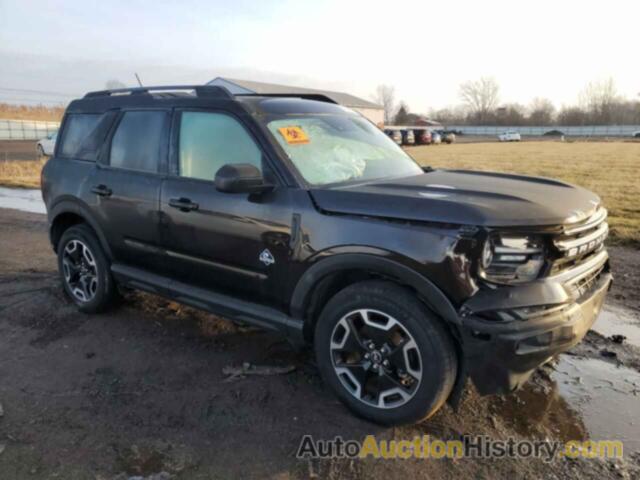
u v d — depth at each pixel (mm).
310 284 3008
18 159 23609
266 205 3135
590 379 3512
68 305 4836
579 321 2664
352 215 2832
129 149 4098
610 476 2549
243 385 3412
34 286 5348
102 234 4297
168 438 2854
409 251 2604
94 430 2922
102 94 4586
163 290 3924
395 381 2859
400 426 2934
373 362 2904
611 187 13039
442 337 2656
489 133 84750
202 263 3568
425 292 2592
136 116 4090
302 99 4020
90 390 3354
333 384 3086
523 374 2570
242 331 4262
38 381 3473
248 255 3266
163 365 3693
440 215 2561
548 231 2547
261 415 3072
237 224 3271
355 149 3684
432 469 2611
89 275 4574
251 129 3312
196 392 3326
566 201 2852
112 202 4113
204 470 2600
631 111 88938
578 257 2820
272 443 2814
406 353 2768
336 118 3914
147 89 4152
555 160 25641
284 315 3230
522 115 99062
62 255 4762
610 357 3826
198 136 3617
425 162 25141
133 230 3998
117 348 3965
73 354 3871
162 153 3818
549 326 2508
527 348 2471
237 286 3424
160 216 3744
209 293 3646
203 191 3475
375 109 66375
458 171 4035
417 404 2768
